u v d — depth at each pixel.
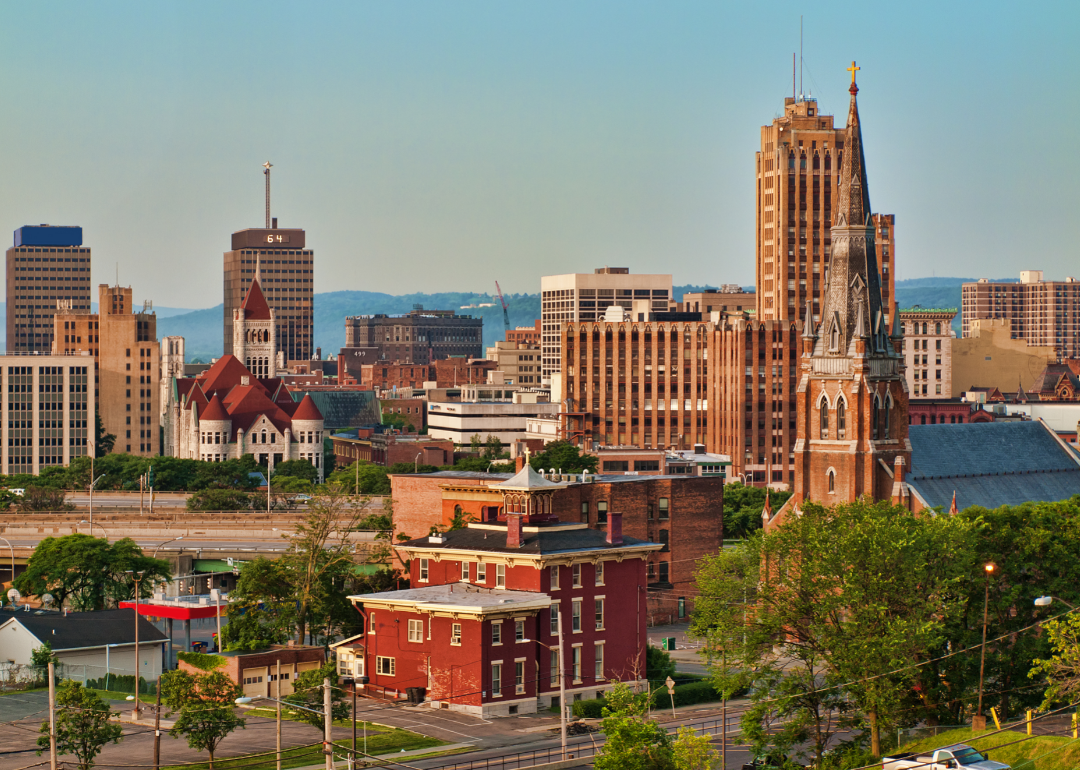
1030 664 167.62
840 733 174.62
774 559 169.12
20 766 148.75
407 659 189.25
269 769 150.62
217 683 155.12
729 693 159.50
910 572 155.38
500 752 160.50
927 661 154.62
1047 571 176.88
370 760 154.00
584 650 196.25
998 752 139.38
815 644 158.50
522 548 195.38
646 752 132.12
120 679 196.62
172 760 154.50
